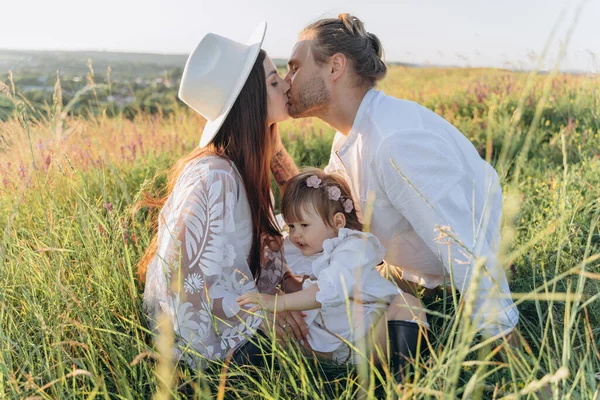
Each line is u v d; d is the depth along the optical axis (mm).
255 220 2547
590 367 1756
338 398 2025
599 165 4316
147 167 5035
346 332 2367
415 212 2408
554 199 3670
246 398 2027
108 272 2648
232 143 2506
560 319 2561
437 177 2357
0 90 2883
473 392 1689
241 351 2303
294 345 2322
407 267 2740
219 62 2512
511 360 1680
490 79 8836
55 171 3600
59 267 2557
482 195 2592
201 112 2594
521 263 3006
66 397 1918
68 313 2279
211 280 2326
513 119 1461
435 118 2623
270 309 2324
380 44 2736
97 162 4496
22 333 2236
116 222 2799
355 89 2650
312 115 2742
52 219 3062
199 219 2289
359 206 2758
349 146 2672
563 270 2934
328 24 2629
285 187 2715
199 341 2285
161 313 2395
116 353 2072
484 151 5648
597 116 5883
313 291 2342
